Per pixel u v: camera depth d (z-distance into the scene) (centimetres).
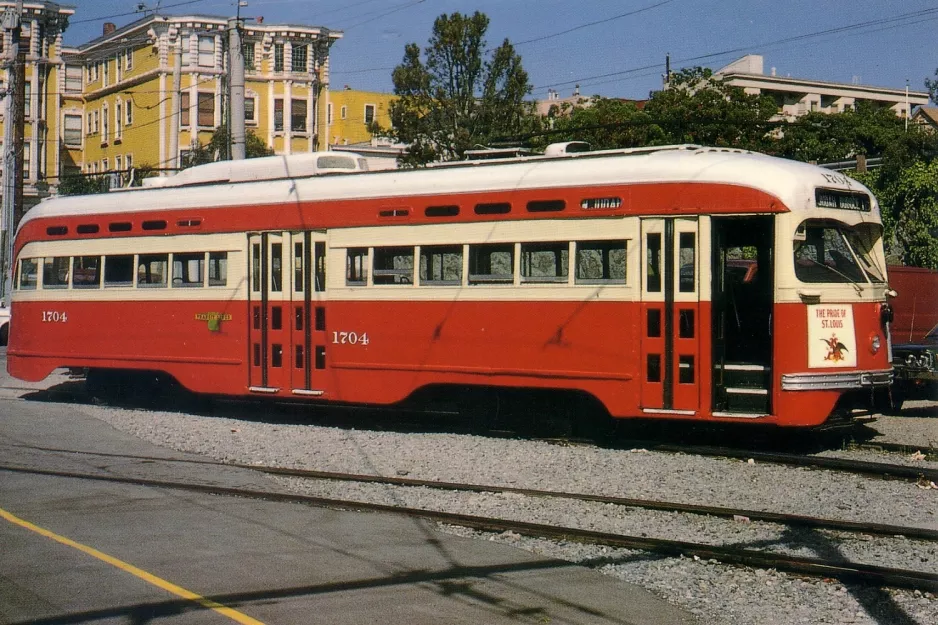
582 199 1318
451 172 1430
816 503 998
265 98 6550
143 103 6334
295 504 992
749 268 1267
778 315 1219
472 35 3712
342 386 1506
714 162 1255
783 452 1308
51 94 6969
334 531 876
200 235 1655
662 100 3731
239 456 1295
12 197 3662
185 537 843
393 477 1140
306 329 1543
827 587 723
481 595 691
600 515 952
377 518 933
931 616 662
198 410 1806
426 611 652
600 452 1279
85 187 5747
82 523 891
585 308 1315
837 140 4359
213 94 6219
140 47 6356
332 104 7719
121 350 1752
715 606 685
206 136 6200
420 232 1442
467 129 3691
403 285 1455
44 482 1087
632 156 1316
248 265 1603
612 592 708
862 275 1300
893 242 3322
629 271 1285
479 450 1300
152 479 1117
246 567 750
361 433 1466
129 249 1747
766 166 1245
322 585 706
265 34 6512
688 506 962
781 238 1219
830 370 1230
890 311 1332
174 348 1684
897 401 1658
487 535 877
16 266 1922
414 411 1582
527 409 1434
